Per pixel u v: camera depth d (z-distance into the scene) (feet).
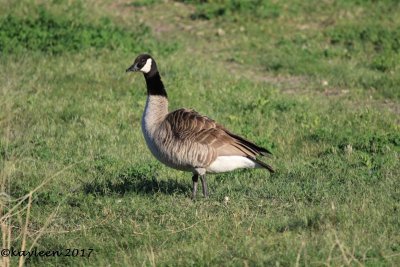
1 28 75.77
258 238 33.17
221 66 72.08
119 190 41.88
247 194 40.24
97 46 74.23
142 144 50.60
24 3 83.82
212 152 37.63
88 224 37.27
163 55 73.26
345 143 49.67
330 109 58.80
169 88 62.03
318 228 34.30
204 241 33.09
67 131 53.01
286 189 40.45
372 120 55.47
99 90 62.39
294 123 55.06
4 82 61.62
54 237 35.96
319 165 45.73
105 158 47.32
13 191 42.19
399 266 30.01
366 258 30.32
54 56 70.90
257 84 66.28
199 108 57.93
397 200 37.99
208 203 38.60
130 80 65.26
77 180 43.88
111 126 54.34
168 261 31.68
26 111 56.59
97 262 33.04
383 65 70.79
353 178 42.37
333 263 29.96
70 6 84.74
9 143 49.44
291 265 29.96
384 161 45.52
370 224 34.06
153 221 36.78
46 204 40.42
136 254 32.89
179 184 42.68
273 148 49.57
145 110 39.96
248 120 55.72
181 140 37.83
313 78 69.15
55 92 61.67
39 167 45.91
